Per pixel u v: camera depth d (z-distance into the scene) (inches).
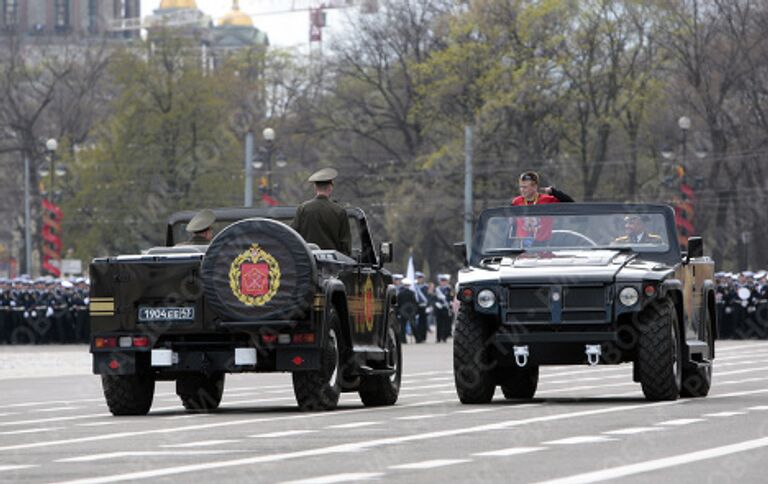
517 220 2402.8
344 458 1390.3
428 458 1381.6
